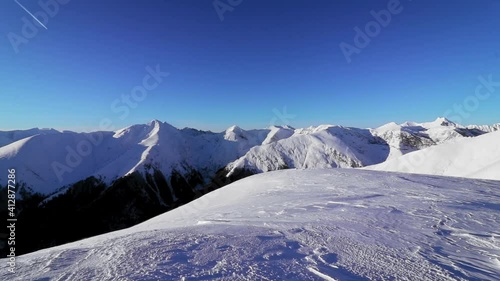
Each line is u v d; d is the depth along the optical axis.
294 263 5.29
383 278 4.71
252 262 5.25
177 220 16.86
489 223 9.14
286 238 7.17
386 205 12.75
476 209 11.48
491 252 6.37
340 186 21.67
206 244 6.44
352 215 10.72
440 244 6.93
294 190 22.08
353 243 6.79
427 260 5.70
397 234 7.80
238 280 4.40
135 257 5.52
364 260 5.58
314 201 15.41
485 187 19.12
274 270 4.87
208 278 4.47
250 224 9.70
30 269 5.14
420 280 4.69
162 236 7.30
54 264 5.38
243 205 17.38
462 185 20.17
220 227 8.73
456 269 5.27
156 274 4.62
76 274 4.76
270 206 15.07
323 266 5.17
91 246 6.66
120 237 7.57
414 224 9.02
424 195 15.57
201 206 27.89
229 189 33.62
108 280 4.43
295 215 11.59
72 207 122.81
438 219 9.74
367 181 23.72
